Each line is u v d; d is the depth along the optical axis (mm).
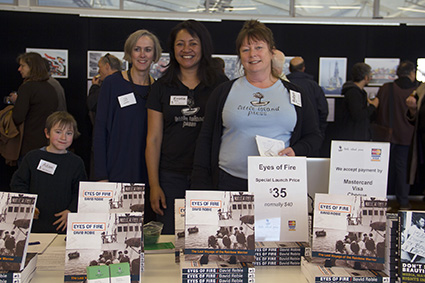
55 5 5645
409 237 1521
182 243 1771
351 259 1584
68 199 2793
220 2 5824
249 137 2207
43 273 1663
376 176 1809
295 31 5883
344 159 1832
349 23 5887
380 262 1559
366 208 1604
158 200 2854
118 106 3031
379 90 5762
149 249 1919
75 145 5637
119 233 1529
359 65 5230
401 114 5617
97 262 1501
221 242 1571
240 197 1609
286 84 2318
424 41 5949
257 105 2221
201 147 2355
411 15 5945
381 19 5906
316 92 4562
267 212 1792
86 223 1525
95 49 5637
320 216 1631
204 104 2799
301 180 1815
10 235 1521
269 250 1748
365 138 5352
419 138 4242
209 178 2352
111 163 3049
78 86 5648
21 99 4504
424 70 5977
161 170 2887
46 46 5578
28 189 2766
